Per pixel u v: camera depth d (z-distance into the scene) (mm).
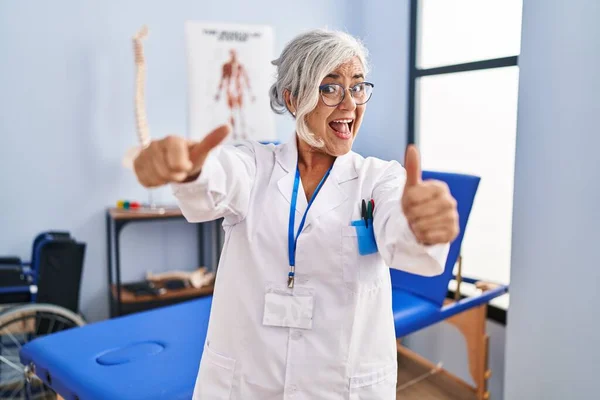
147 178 660
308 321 944
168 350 1710
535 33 1878
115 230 2803
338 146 982
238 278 982
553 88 1826
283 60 986
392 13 3266
